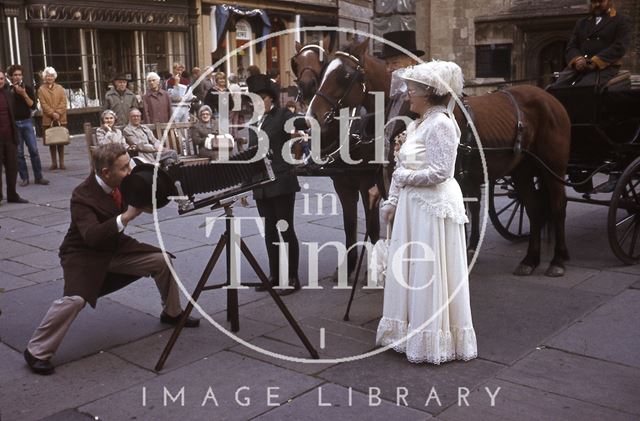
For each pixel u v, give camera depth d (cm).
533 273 622
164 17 2212
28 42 1838
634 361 434
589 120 650
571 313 518
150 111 1207
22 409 386
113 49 2089
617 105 655
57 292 589
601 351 449
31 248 736
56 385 416
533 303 541
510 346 460
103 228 433
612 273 616
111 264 472
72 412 381
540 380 411
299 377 420
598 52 683
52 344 432
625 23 673
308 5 2741
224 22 2381
